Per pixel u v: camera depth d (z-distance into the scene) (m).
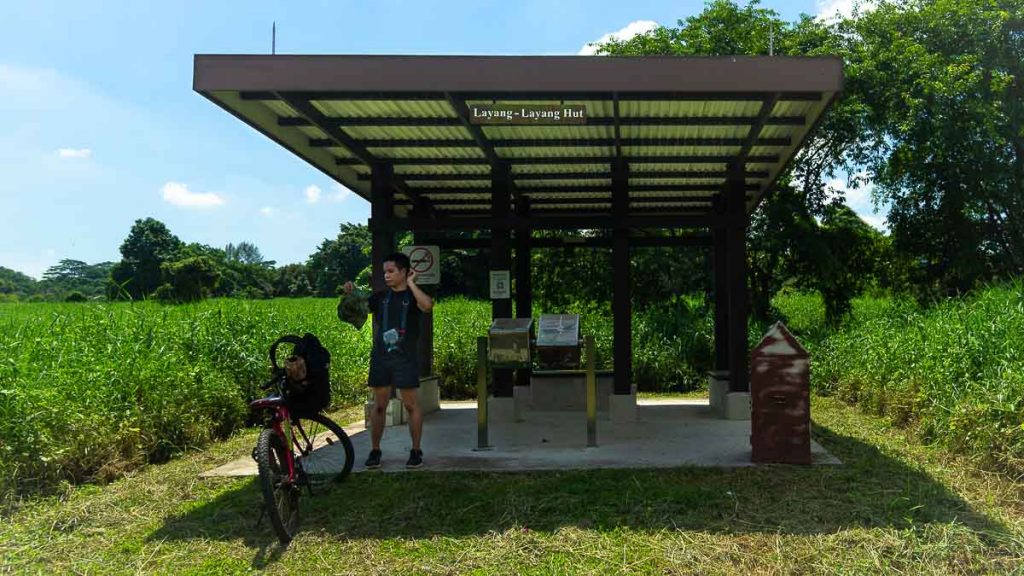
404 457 5.61
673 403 8.71
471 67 4.94
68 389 5.76
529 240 8.47
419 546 3.86
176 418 6.31
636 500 4.41
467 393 10.69
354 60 4.91
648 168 7.27
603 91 4.96
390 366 5.21
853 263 13.19
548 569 3.57
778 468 5.08
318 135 6.34
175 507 4.62
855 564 3.55
